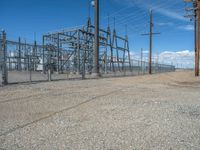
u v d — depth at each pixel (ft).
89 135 13.64
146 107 22.76
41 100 26.43
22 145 11.94
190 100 27.94
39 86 42.45
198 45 91.76
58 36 113.91
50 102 25.13
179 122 16.87
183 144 12.26
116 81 61.11
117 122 16.69
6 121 16.75
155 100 27.58
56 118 17.81
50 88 39.40
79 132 14.21
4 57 43.19
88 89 39.22
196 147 11.84
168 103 25.40
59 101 25.89
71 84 48.37
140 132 14.32
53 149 11.43
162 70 203.72
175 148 11.68
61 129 14.83
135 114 19.42
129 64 140.36
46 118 17.79
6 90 35.27
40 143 12.25
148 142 12.51
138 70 128.88
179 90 40.27
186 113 20.06
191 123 16.62
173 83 58.70
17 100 26.18
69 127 15.30
